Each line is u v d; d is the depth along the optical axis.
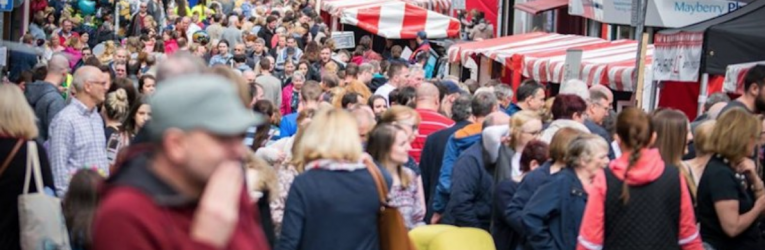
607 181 9.08
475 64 28.81
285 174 10.26
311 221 9.01
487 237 10.73
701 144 10.04
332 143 9.03
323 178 9.02
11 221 9.44
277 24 36.88
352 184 9.05
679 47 18.06
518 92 14.95
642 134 9.03
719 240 9.93
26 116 9.49
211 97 5.12
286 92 22.53
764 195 9.90
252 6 48.44
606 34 33.78
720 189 9.77
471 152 11.89
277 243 9.30
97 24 42.00
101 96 11.73
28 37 28.05
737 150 9.80
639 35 17.69
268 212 9.49
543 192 9.91
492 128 11.68
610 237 9.12
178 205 5.18
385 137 10.62
